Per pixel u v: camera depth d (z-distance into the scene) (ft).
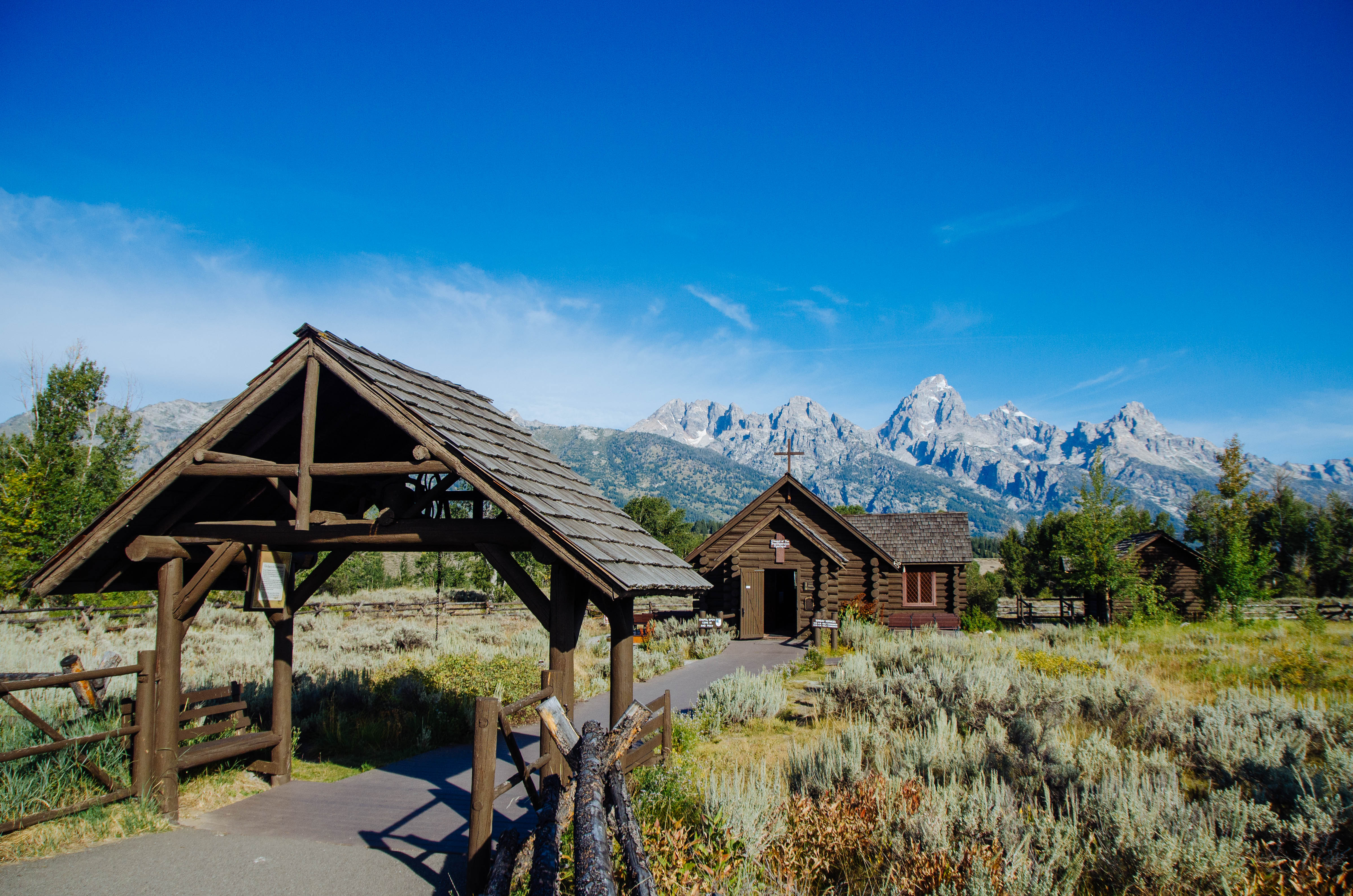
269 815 24.82
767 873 17.69
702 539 187.21
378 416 28.12
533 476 26.71
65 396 90.89
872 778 23.02
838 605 95.14
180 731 26.89
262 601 27.58
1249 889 16.49
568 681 22.09
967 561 100.63
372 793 27.68
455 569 140.97
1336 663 53.72
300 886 18.83
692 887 15.96
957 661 47.14
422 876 19.72
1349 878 17.60
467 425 26.55
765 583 110.32
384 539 24.11
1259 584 111.45
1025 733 29.73
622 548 25.75
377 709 40.11
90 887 18.07
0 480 84.94
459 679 45.01
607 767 18.29
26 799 21.65
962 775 24.16
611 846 13.78
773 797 22.12
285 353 23.59
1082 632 78.38
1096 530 99.50
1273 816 19.84
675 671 61.57
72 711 30.37
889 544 104.83
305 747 34.53
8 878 18.30
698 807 21.06
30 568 80.02
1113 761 25.71
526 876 17.08
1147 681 40.01
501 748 35.50
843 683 42.60
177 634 24.86
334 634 77.77
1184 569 116.47
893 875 17.66
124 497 23.35
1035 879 16.24
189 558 25.64
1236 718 31.32
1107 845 18.47
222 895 18.01
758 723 39.06
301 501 22.94
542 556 22.39
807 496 97.71
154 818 23.07
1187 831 18.28
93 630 72.38
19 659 52.16
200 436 23.59
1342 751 24.06
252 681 46.01
